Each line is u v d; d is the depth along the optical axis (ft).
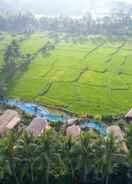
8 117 403.95
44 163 261.44
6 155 260.42
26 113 435.53
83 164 264.93
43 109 455.63
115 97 490.49
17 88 530.27
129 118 408.87
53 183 296.30
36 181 290.97
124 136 275.18
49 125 397.60
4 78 573.74
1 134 352.28
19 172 278.46
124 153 266.16
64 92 509.76
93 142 267.80
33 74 590.55
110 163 262.67
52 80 558.97
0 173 260.83
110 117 421.59
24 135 269.23
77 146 265.95
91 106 461.78
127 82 545.85
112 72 593.42
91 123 409.08
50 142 263.49
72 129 365.61
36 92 513.04
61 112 446.19
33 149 263.29
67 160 269.44
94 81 550.77
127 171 303.07
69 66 629.10
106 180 286.87
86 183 297.12
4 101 482.28
